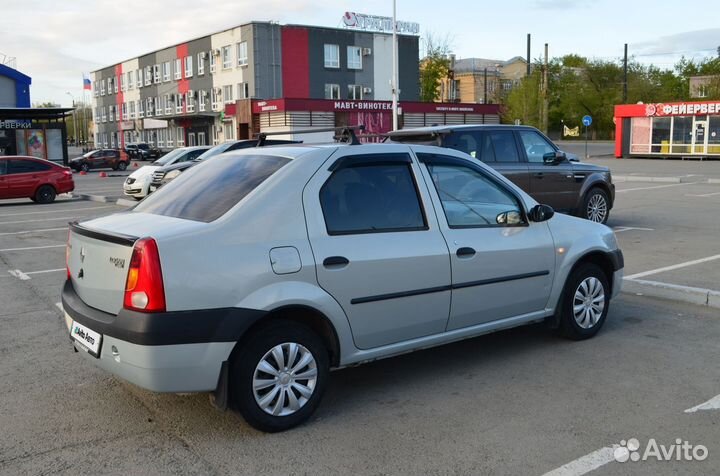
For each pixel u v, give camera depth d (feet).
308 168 14.49
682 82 289.33
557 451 12.73
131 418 14.58
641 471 11.95
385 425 14.03
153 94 212.43
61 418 14.65
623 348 18.72
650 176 81.92
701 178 80.23
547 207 18.01
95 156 146.92
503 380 16.47
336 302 14.19
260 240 13.43
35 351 19.43
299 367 13.88
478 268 16.51
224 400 13.21
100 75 247.50
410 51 186.80
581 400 15.14
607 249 19.63
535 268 17.85
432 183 16.25
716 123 126.93
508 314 17.54
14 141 131.75
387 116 156.97
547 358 18.01
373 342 15.05
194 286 12.65
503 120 227.40
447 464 12.28
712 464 12.18
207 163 16.71
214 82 181.37
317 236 14.10
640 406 14.76
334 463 12.39
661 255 31.94
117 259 13.05
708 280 26.08
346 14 174.29
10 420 14.57
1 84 147.33
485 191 17.33
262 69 165.17
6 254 37.09
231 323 12.89
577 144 216.74
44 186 69.97
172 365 12.56
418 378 16.76
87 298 14.07
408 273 15.19
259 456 12.72
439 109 167.12
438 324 16.02
